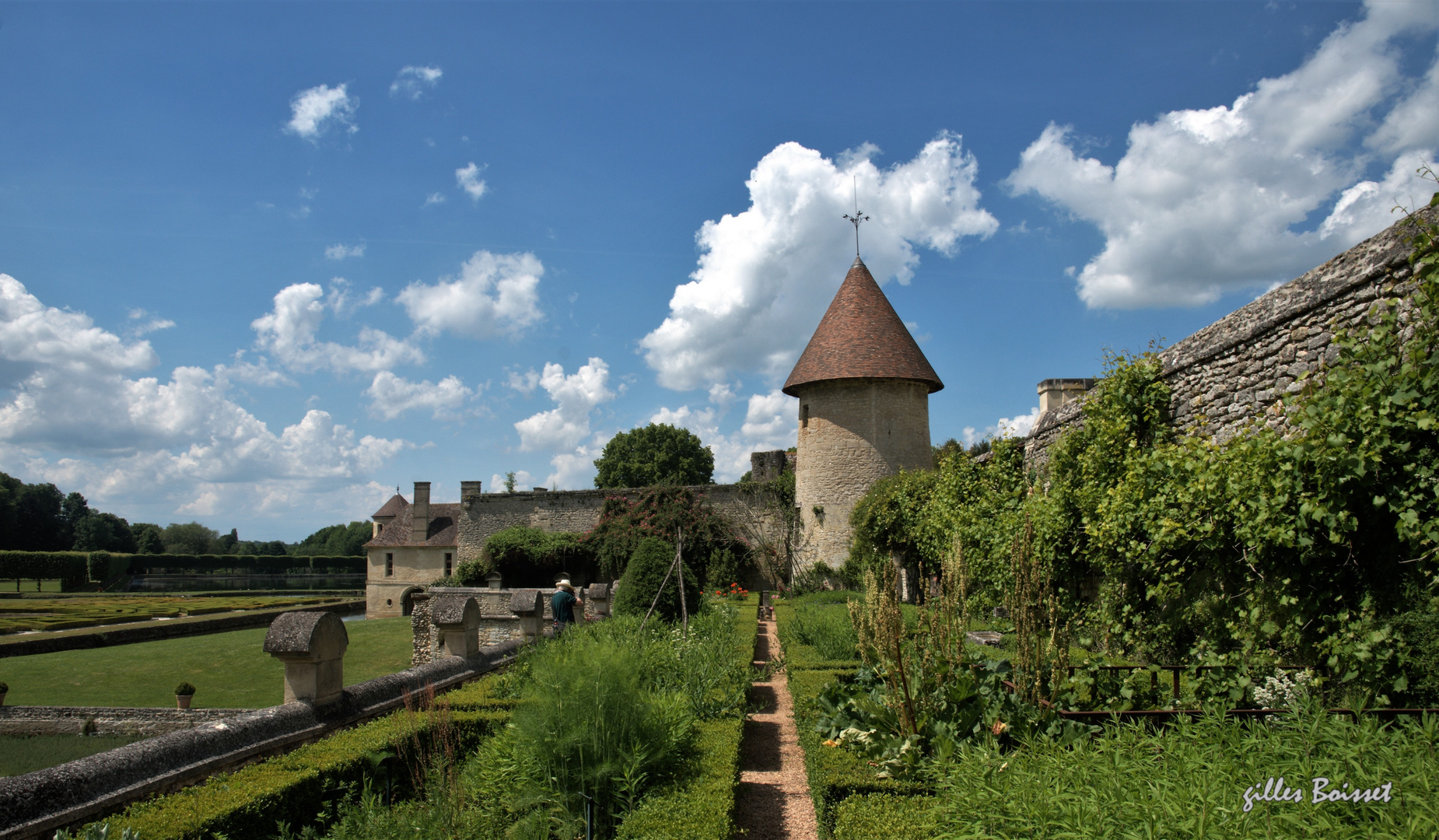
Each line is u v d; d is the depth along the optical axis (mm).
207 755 4609
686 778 4992
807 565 25094
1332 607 5465
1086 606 9383
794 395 26719
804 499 25609
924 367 25078
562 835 4500
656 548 14742
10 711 12906
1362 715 3766
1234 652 5949
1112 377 9070
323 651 5789
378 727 5520
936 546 15523
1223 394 7625
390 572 42906
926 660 5281
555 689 4961
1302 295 6523
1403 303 5391
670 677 7211
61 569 61562
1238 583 6547
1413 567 4918
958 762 4195
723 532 28859
